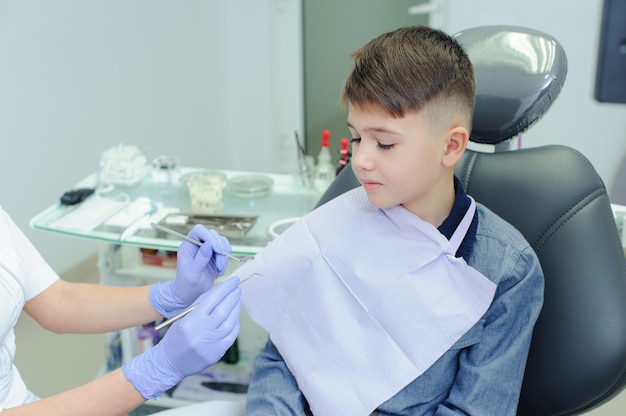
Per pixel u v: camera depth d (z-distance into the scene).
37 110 2.41
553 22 2.71
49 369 2.15
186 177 1.87
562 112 2.79
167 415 0.98
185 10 3.16
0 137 2.27
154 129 3.10
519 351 0.88
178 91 3.23
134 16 2.84
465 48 1.05
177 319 0.93
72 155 2.63
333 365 0.91
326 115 3.54
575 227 0.95
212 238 1.08
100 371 1.88
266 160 3.76
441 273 0.88
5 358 1.00
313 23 3.33
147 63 2.97
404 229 0.92
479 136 1.07
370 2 3.18
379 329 0.90
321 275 0.95
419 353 0.87
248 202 1.77
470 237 0.93
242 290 1.00
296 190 1.86
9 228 1.06
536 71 1.01
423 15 3.11
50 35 2.41
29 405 0.88
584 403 0.92
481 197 1.04
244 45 3.50
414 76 0.78
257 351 1.92
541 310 0.94
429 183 0.85
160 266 1.82
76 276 2.76
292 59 3.45
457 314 0.86
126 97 2.88
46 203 2.54
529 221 0.99
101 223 1.60
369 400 0.88
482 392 0.86
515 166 1.03
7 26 2.22
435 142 0.82
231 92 3.66
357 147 0.85
